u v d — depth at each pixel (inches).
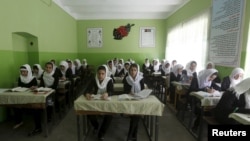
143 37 331.3
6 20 134.0
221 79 147.0
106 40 333.1
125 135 109.7
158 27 329.4
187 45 217.6
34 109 107.0
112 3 233.9
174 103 163.5
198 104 111.3
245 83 79.9
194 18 197.5
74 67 239.3
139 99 87.9
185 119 136.8
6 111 131.4
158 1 232.1
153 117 105.3
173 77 171.5
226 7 139.6
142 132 114.5
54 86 132.6
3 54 131.6
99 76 104.7
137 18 327.3
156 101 85.3
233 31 132.0
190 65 176.9
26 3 159.9
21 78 122.6
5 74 134.3
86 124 116.7
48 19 207.9
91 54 336.2
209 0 165.8
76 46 331.9
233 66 132.3
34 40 183.5
